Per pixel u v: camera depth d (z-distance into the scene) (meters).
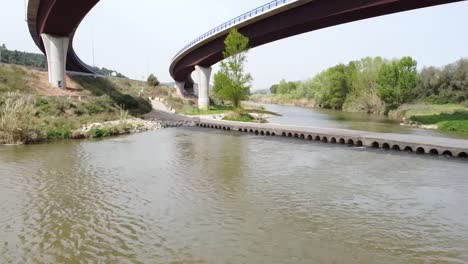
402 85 76.94
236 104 58.34
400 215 13.55
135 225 12.33
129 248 10.52
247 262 9.70
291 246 10.73
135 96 66.75
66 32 52.81
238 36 53.81
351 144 30.89
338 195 16.06
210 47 67.31
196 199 15.34
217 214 13.49
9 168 20.27
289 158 24.72
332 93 111.81
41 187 16.78
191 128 44.19
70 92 53.81
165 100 78.44
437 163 22.91
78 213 13.45
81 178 18.55
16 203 14.45
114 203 14.67
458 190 16.88
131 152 26.34
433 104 74.00
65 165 21.42
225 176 19.47
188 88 141.88
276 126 39.84
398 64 77.44
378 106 86.56
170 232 11.73
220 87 60.72
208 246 10.68
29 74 53.97
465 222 12.84
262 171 20.70
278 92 179.38
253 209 14.11
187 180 18.52
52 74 53.41
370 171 20.73
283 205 14.63
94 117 40.28
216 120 49.16
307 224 12.56
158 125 44.66
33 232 11.64
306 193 16.36
